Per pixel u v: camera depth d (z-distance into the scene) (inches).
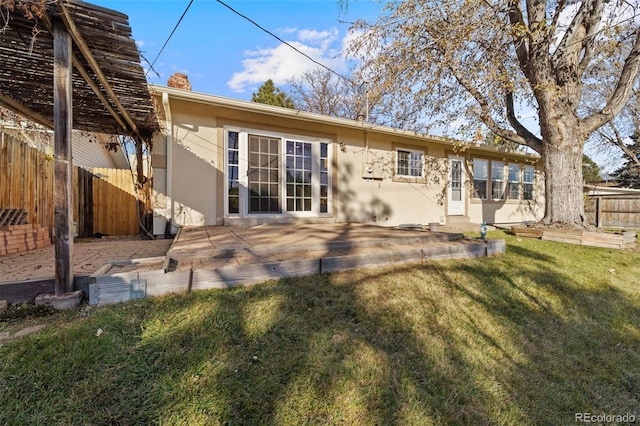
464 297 119.1
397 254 148.1
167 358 69.4
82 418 54.0
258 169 257.1
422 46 261.3
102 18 96.3
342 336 84.7
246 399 60.9
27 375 61.2
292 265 120.9
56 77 89.9
